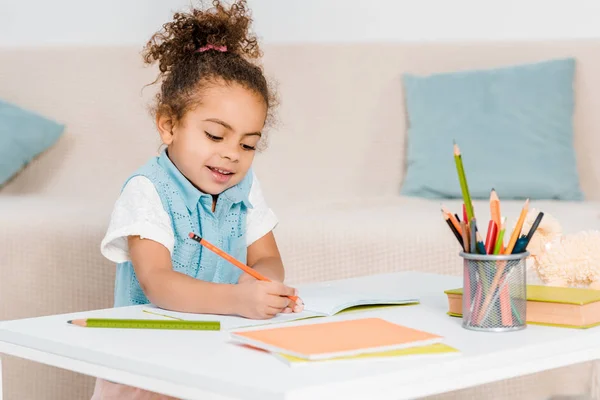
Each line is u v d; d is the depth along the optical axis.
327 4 3.23
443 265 2.30
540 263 1.45
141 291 1.61
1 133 2.93
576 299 1.23
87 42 3.31
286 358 1.01
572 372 2.13
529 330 1.21
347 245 2.35
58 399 2.32
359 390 0.95
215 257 1.63
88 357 1.11
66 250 2.44
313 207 2.64
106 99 3.04
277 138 2.99
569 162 2.77
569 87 2.83
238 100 1.54
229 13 1.71
